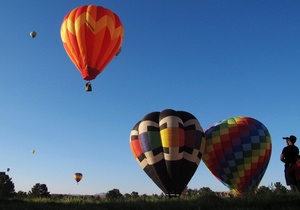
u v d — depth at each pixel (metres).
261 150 24.48
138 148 23.02
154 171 22.05
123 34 21.81
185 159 22.06
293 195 11.00
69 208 11.25
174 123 22.34
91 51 20.19
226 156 24.47
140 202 12.05
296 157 10.71
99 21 20.44
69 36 20.61
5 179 51.66
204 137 23.62
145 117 23.59
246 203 11.16
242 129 24.80
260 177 24.64
